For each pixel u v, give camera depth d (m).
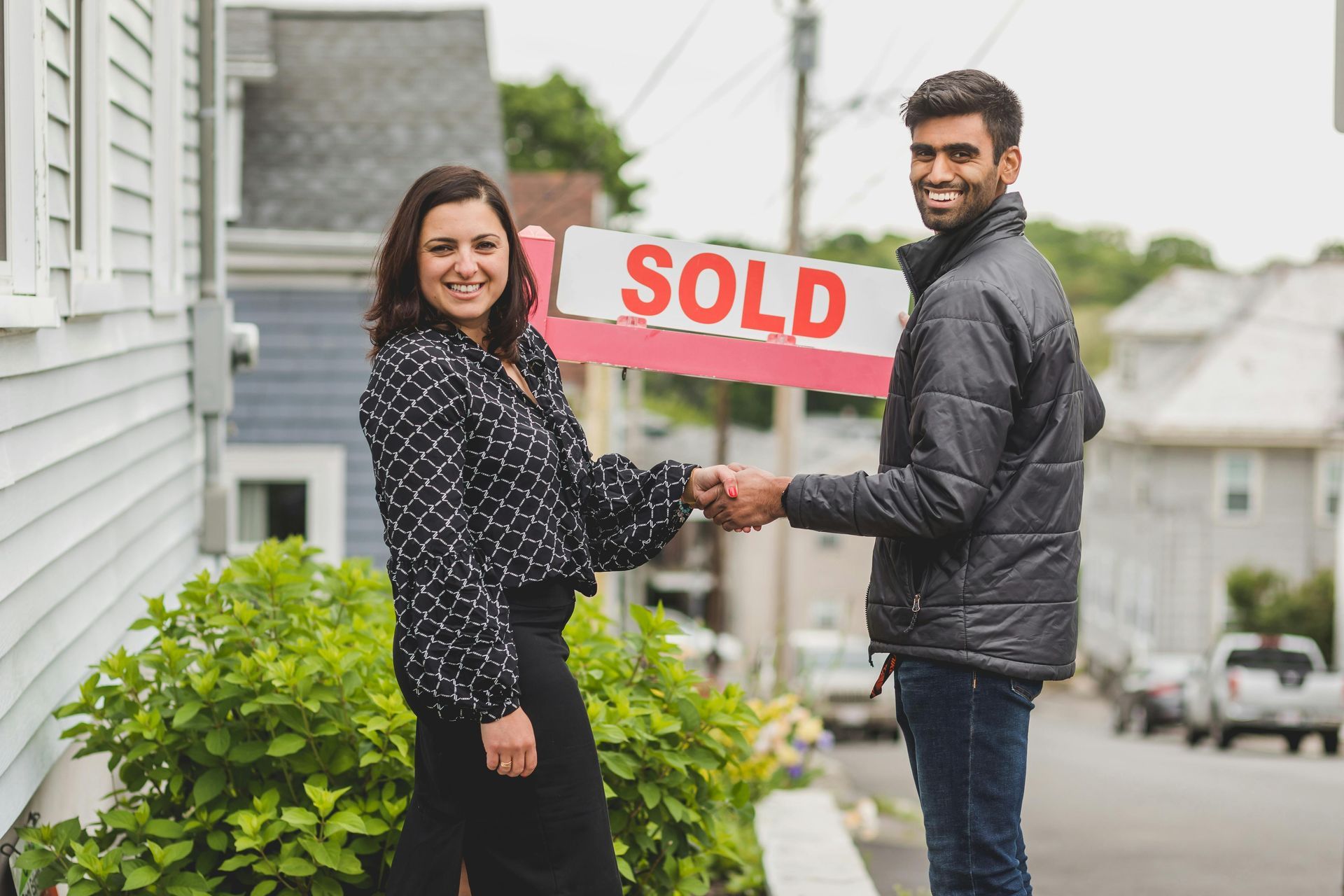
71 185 4.01
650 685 3.86
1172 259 73.12
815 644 22.94
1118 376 36.94
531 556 2.63
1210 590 31.80
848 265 3.65
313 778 3.30
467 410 2.60
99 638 4.38
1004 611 2.70
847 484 2.77
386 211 10.85
